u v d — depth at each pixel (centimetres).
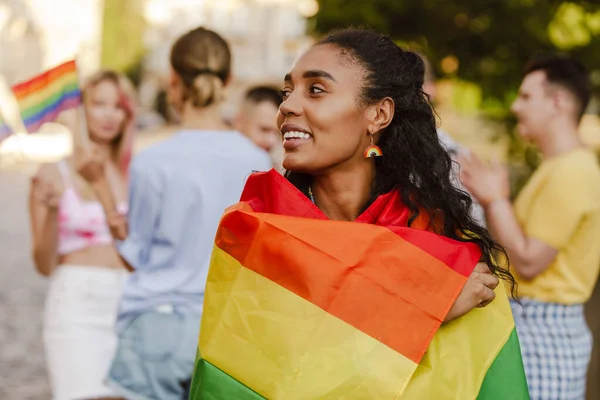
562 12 655
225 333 190
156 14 3098
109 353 343
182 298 297
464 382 192
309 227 190
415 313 188
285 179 199
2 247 1075
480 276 198
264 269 191
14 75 3288
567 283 316
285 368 185
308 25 664
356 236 189
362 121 198
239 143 314
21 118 288
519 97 342
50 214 357
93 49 3098
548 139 332
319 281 187
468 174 315
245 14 2867
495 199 312
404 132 204
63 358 341
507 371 199
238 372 188
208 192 299
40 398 523
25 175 1992
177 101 316
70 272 347
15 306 762
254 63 2783
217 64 311
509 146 673
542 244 312
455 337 196
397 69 202
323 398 184
